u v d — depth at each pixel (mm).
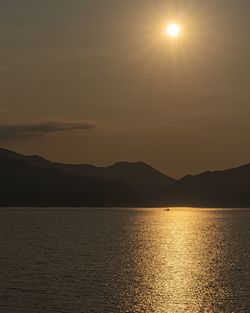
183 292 85562
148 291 86312
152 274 104125
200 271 109062
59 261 124250
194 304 77125
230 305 76438
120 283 93312
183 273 106062
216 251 151625
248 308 74625
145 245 169625
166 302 78312
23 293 83688
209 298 81000
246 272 107562
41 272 105625
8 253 142250
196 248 160625
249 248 161000
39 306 75062
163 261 126062
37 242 178875
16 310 72812
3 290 85875
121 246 165500
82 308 74250
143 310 73688
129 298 80875
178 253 145250
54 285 90625
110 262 123125
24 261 123938
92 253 143125
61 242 179500
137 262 123500
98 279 97250
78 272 105938
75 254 140250
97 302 77938
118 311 72938
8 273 104125
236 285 91750
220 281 96000
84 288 88125
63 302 77625
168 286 90688
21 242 178750
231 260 129000
